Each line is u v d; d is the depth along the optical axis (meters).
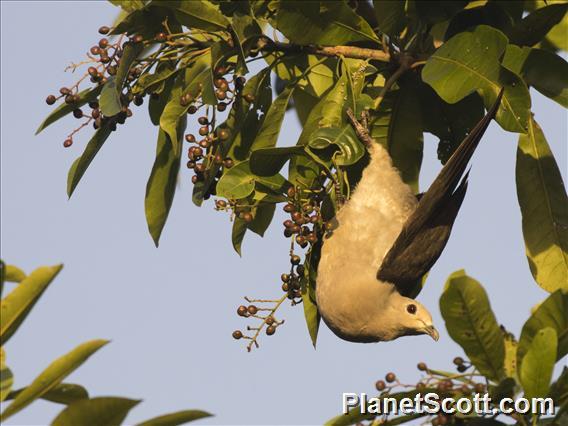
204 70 11.31
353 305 12.45
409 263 12.45
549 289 12.62
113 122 11.68
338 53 11.87
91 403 7.33
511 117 10.84
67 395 7.96
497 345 8.91
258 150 11.12
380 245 12.48
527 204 12.80
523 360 8.58
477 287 8.74
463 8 11.36
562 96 11.24
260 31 11.39
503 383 8.75
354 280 12.42
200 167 11.29
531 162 12.77
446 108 12.72
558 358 9.06
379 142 12.98
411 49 12.05
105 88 11.28
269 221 12.45
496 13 11.57
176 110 11.33
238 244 12.06
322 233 12.38
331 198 11.74
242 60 10.87
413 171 13.15
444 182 12.11
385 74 12.43
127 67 11.20
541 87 11.30
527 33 11.53
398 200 12.55
